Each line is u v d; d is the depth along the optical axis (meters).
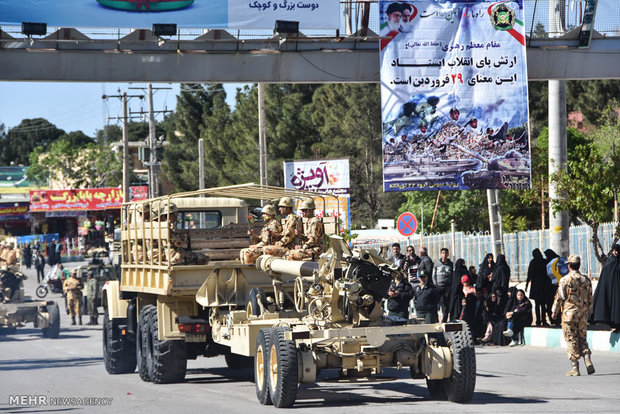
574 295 20.39
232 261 20.84
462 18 32.97
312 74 32.50
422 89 32.94
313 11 32.19
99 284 49.47
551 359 24.03
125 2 31.33
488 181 33.25
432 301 28.97
